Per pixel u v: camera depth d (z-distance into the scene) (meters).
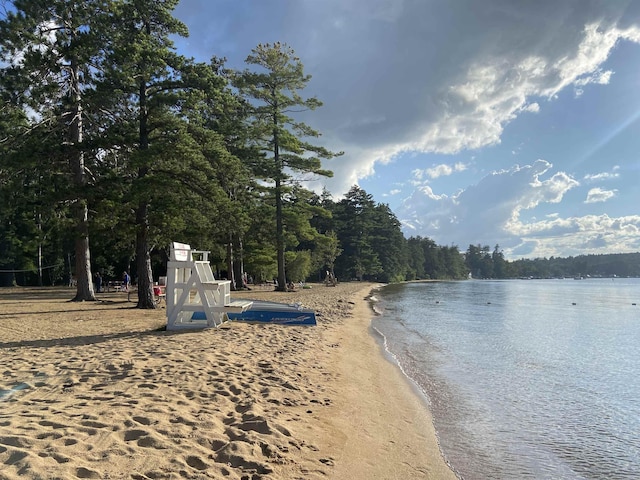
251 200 30.61
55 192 15.44
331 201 78.31
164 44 17.41
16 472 3.04
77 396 5.25
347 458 4.25
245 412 5.01
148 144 16.58
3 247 47.53
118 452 3.58
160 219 16.11
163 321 13.01
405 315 20.98
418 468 4.35
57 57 17.59
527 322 18.39
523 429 5.68
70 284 45.47
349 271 75.62
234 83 30.05
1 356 7.62
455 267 143.62
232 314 13.33
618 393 7.44
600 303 31.08
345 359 9.26
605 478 4.34
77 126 19.39
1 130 17.95
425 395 7.17
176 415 4.64
